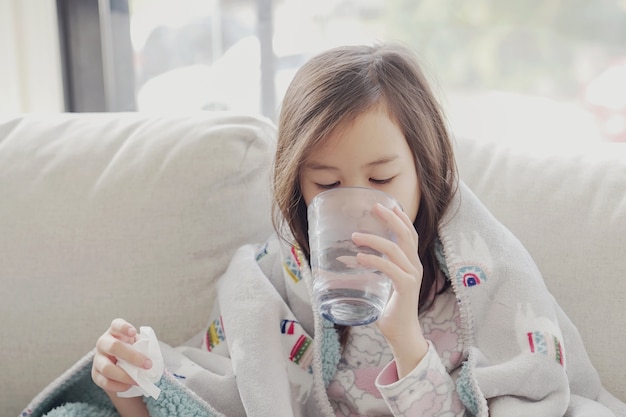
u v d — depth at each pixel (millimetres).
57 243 1165
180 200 1168
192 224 1168
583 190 1163
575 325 1114
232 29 1707
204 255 1175
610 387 1092
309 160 954
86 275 1158
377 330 1074
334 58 1025
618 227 1117
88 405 1039
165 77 1745
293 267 1126
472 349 1007
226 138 1185
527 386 971
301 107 975
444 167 1054
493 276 1039
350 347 1077
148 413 1039
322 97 959
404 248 898
